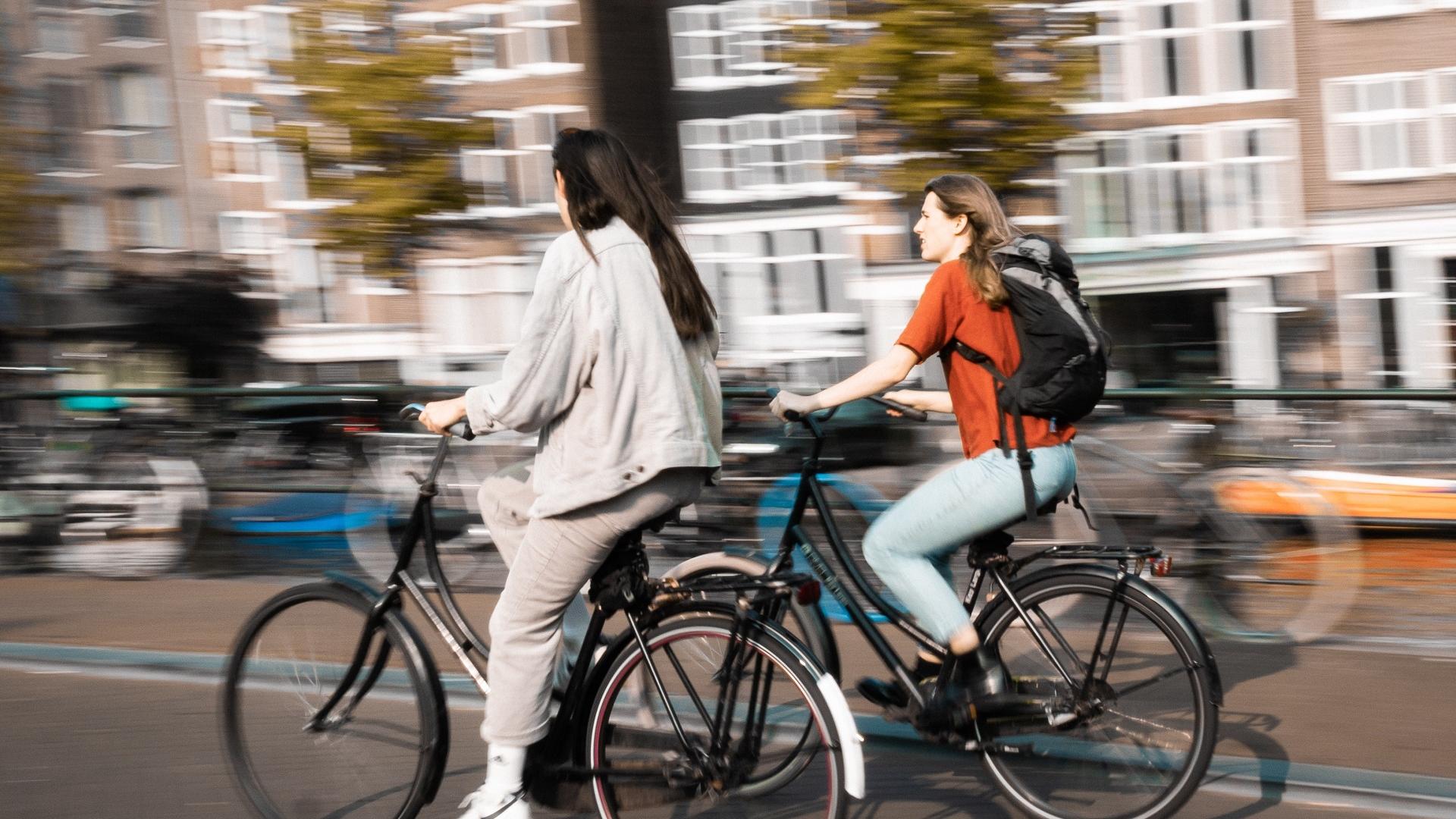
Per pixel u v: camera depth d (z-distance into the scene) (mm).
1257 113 23625
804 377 22172
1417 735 4262
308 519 7387
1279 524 5543
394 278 13133
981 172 9469
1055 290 3572
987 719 3631
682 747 3355
